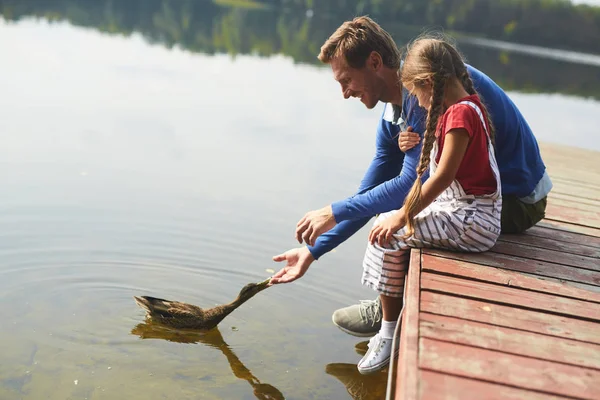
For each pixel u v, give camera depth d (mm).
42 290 4672
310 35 27672
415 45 3590
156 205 6453
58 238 5477
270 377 3912
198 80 13734
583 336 3010
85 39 17859
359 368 3930
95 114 9945
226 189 7168
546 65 24609
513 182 4086
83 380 3717
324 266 5523
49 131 8781
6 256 5090
